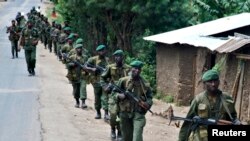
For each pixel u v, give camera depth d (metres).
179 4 36.59
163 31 38.09
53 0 73.69
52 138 15.43
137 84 12.96
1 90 24.03
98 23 48.97
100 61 18.12
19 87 25.23
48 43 47.75
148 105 12.91
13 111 19.23
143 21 37.25
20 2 121.44
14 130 16.22
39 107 20.23
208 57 26.50
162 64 30.83
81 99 21.11
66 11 53.12
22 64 35.00
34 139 15.19
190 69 28.44
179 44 28.59
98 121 18.91
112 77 15.02
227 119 10.09
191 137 10.19
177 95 28.84
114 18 40.97
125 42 41.22
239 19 29.89
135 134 12.87
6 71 31.17
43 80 28.39
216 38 27.11
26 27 29.36
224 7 37.22
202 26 30.02
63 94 24.59
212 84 9.89
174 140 17.98
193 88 28.44
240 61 22.06
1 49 46.28
